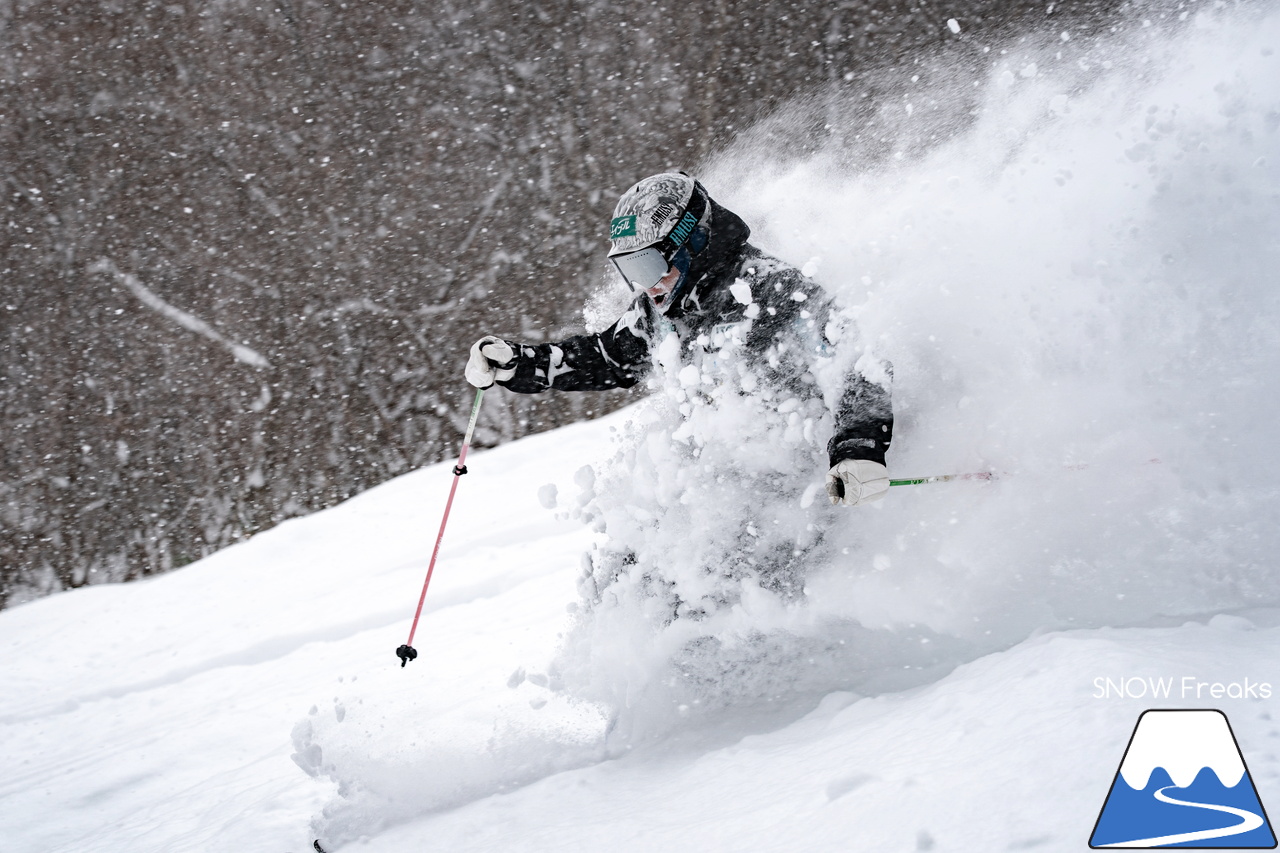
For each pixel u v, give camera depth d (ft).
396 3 57.98
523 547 25.12
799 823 6.61
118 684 21.79
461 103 57.98
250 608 25.34
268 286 55.26
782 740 8.60
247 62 57.06
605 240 57.62
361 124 57.26
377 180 56.85
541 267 56.95
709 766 8.59
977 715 7.11
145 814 13.57
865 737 7.73
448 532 27.63
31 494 52.31
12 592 51.13
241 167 56.34
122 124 56.03
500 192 57.52
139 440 53.42
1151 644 7.31
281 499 53.11
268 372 54.44
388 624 21.88
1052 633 8.24
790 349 10.03
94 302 54.44
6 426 52.70
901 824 6.05
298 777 12.42
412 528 28.76
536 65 58.54
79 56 55.88
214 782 14.11
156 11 56.54
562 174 58.23
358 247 56.03
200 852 10.49
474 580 23.04
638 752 9.87
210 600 26.86
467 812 9.43
